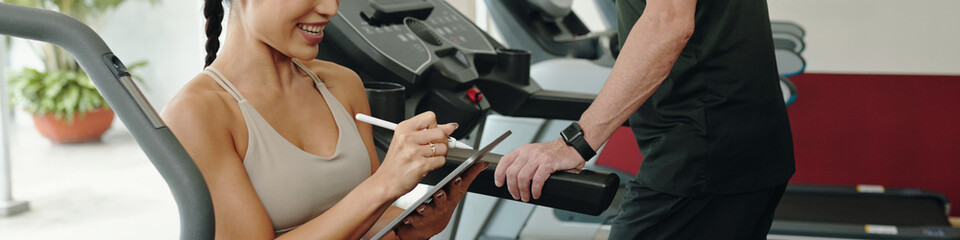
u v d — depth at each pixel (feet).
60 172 14.78
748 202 4.45
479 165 3.19
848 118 12.12
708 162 4.31
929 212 9.89
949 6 11.46
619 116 3.78
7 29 1.95
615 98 3.74
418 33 5.17
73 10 17.30
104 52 2.08
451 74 4.95
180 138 2.93
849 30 11.91
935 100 11.76
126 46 18.79
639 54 3.75
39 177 14.35
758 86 4.25
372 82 4.58
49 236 11.00
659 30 3.71
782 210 10.06
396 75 4.67
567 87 7.35
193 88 3.10
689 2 3.70
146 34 18.66
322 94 3.63
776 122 4.41
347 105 3.84
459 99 4.95
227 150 3.06
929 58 11.68
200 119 2.99
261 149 3.22
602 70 7.31
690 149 4.32
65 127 17.16
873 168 12.15
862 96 12.02
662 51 3.71
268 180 3.23
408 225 3.39
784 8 12.15
